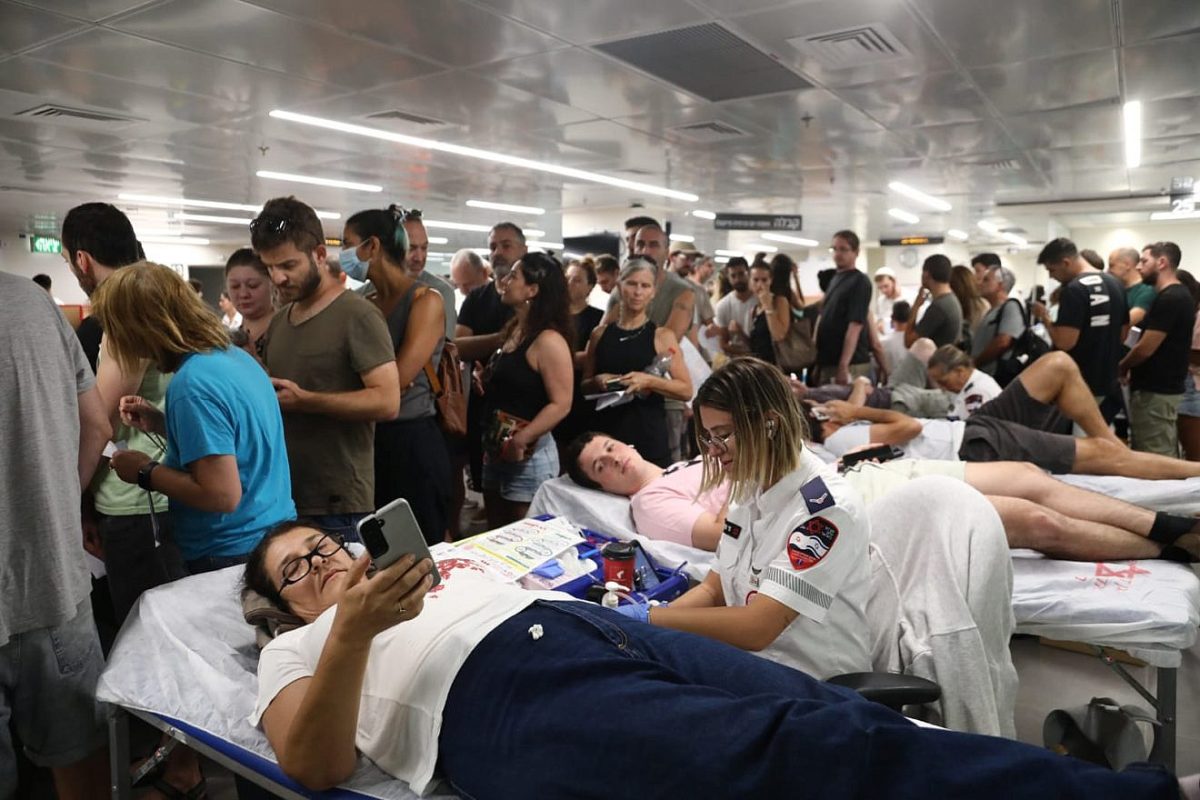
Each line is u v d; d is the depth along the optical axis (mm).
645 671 1396
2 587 1624
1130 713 2137
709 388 1794
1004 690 1930
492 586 1643
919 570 1953
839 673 1756
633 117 6500
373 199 11234
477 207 12391
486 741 1375
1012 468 2857
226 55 4797
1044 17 4199
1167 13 4133
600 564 2504
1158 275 6043
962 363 4395
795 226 11406
